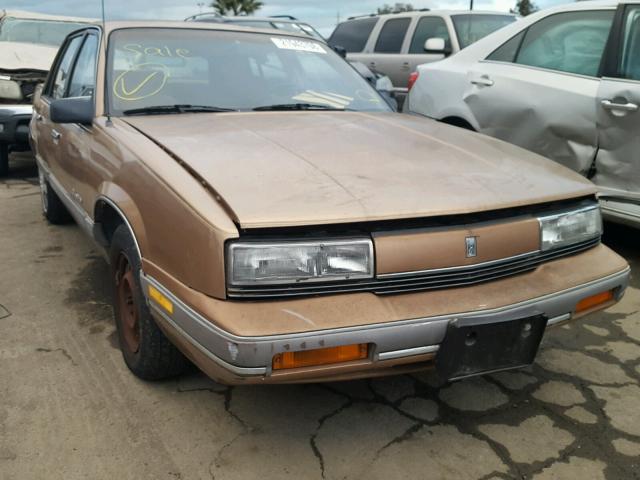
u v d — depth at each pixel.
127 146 2.47
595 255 2.47
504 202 2.16
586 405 2.52
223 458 2.15
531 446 2.25
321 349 1.86
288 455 2.17
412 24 8.25
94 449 2.18
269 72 3.40
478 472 2.11
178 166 2.17
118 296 2.71
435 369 2.04
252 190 1.98
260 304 1.84
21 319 3.21
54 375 2.65
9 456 2.13
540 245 2.27
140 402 2.46
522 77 4.35
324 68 3.65
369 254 1.93
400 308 1.94
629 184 3.78
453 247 2.03
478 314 2.00
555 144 4.13
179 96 3.06
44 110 4.32
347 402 2.51
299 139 2.54
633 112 3.65
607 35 3.96
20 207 5.56
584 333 3.17
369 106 3.48
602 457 2.20
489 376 2.73
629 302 3.54
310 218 1.87
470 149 2.65
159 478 2.04
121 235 2.50
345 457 2.17
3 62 6.90
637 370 2.80
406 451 2.21
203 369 1.93
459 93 4.79
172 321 2.00
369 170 2.24
